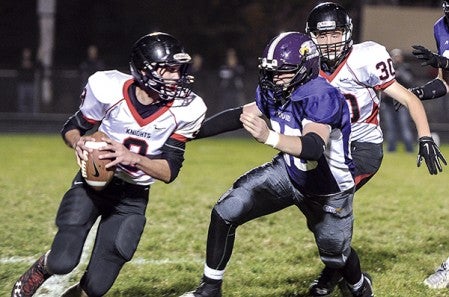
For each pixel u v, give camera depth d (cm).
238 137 1920
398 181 1100
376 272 612
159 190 976
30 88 2002
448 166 1305
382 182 1084
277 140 421
